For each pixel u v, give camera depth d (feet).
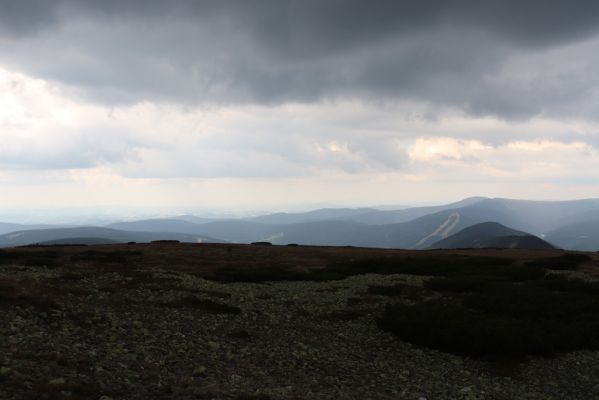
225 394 44.21
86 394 38.83
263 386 50.14
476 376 63.57
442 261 167.53
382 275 142.20
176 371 52.01
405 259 174.40
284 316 88.33
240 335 71.82
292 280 133.69
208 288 107.76
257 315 86.69
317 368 61.00
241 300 97.76
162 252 190.49
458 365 68.08
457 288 116.88
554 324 82.48
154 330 68.80
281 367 59.57
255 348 66.85
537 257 186.39
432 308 91.40
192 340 66.44
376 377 59.67
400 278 134.21
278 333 76.74
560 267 155.22
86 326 65.36
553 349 74.02
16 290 76.13
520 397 55.93
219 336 70.74
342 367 62.59
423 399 51.39
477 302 97.81
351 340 77.25
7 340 52.39
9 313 63.67
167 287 102.42
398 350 73.97
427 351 74.33
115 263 146.20
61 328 62.28
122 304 82.38
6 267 110.93
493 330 73.67
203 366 55.36
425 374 62.69
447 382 59.72
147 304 84.94
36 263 122.62
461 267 151.53
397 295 111.04
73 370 45.60
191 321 76.84
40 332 58.23
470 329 74.13
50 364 45.78
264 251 209.05
